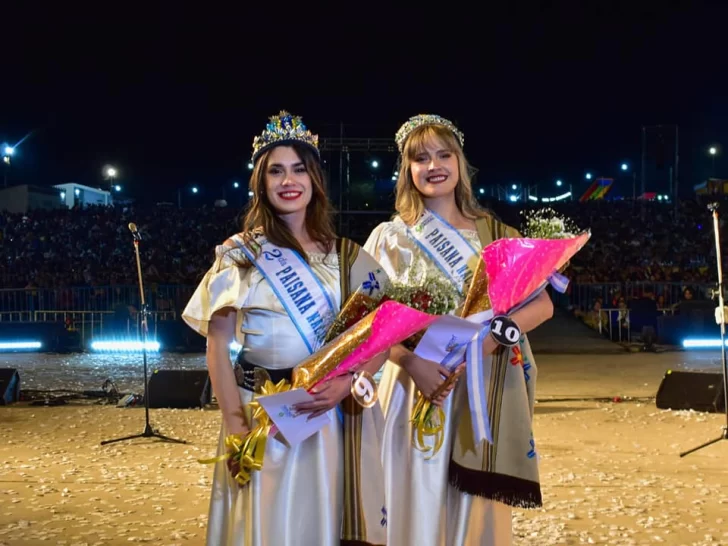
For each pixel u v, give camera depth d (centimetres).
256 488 253
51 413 855
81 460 620
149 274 2061
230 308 267
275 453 257
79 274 2128
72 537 423
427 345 283
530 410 306
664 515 458
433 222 319
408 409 305
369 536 265
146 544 411
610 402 917
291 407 250
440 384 286
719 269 675
